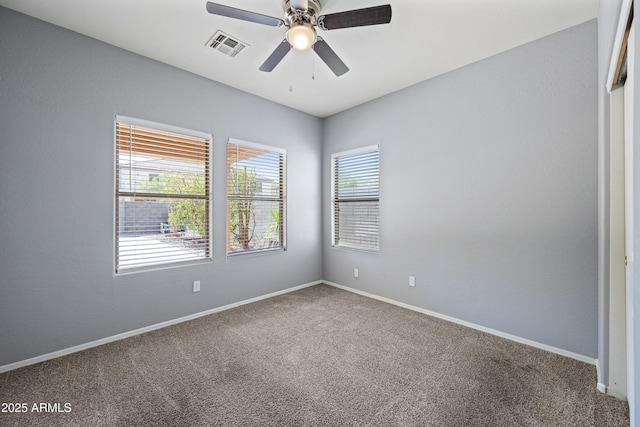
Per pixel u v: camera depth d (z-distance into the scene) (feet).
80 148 7.45
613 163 5.61
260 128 11.53
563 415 5.15
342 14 5.50
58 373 6.42
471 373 6.44
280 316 9.84
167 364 6.81
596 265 6.73
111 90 7.91
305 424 4.92
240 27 7.16
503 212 8.18
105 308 7.87
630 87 4.49
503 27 7.04
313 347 7.65
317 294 12.35
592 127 6.73
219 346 7.70
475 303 8.82
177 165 9.33
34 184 6.82
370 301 11.44
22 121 6.66
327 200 13.96
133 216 8.46
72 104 7.30
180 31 7.32
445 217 9.50
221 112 10.28
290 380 6.18
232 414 5.16
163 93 8.86
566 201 7.12
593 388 5.89
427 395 5.69
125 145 8.28
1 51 6.42
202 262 9.88
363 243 12.42
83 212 7.51
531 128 7.64
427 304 10.06
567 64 7.06
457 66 9.00
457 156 9.16
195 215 9.78
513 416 5.13
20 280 6.68
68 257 7.30
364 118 12.13
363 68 9.14
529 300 7.75
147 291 8.63
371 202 12.10
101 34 7.45
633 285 2.61
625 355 5.53
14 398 5.57
